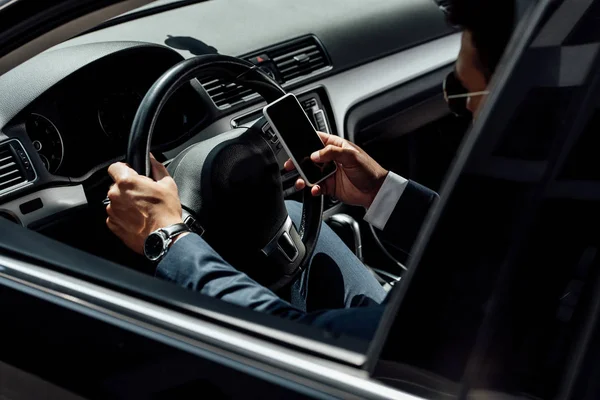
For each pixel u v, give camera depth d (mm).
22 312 1220
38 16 1267
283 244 1666
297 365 973
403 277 949
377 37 2553
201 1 2494
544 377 936
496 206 904
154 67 2154
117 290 1144
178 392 1064
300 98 2381
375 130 2588
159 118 2119
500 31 1092
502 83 941
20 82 1936
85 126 2023
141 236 1354
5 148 1865
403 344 915
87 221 1986
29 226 1893
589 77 937
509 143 923
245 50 2330
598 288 970
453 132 2506
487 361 895
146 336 1081
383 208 1650
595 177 946
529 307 919
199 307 1079
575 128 929
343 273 1811
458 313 896
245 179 1615
